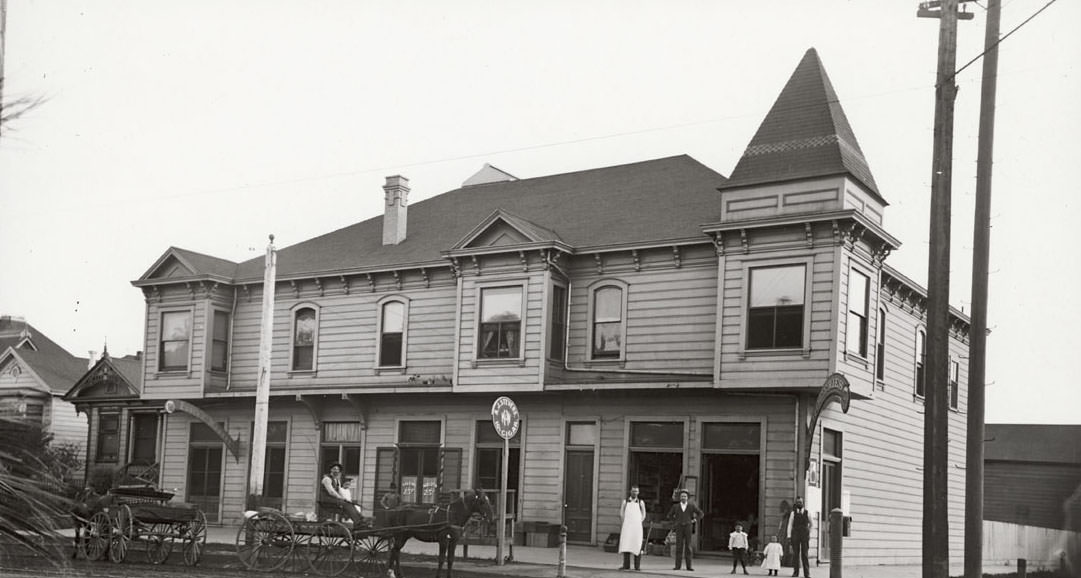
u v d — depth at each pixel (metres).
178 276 36.16
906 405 31.05
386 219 34.75
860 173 26.23
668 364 27.72
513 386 28.91
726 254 26.38
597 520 28.08
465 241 30.12
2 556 2.59
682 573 21.38
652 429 27.86
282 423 34.72
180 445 36.38
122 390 37.78
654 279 28.34
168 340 36.66
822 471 25.91
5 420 2.66
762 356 25.45
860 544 27.59
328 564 19.77
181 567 18.12
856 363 25.81
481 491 17.59
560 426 29.11
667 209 29.91
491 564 21.62
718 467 26.94
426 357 32.00
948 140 17.11
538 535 28.23
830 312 24.73
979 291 16.25
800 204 25.44
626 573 20.59
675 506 26.05
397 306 33.03
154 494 19.22
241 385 35.72
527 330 29.02
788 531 23.81
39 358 52.50
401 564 20.94
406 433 32.22
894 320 30.17
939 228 16.89
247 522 19.02
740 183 26.25
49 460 2.71
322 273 34.06
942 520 16.28
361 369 33.28
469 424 30.84
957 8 17.38
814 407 25.72
